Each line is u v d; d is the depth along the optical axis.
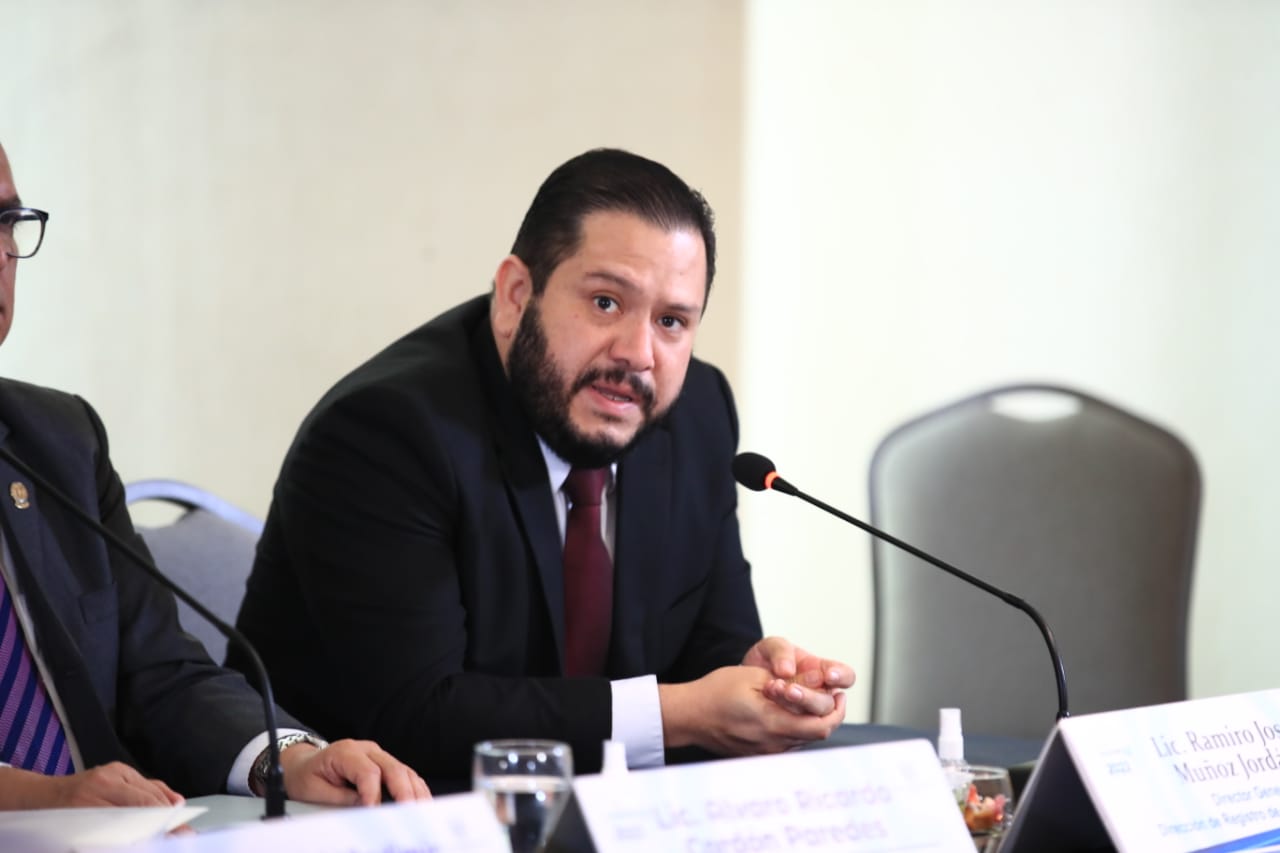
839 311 16.42
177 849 4.00
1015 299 16.16
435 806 4.29
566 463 8.80
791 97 16.38
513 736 7.88
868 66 16.33
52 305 15.91
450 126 15.98
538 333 8.35
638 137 16.19
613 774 4.60
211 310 15.95
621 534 9.03
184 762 7.35
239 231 15.96
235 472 15.90
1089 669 11.73
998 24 16.16
